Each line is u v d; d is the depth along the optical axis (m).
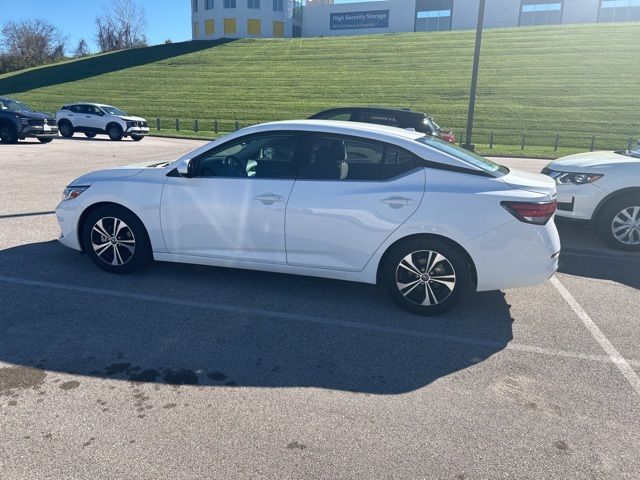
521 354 3.61
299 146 4.34
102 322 3.92
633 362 3.53
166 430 2.67
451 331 3.96
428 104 34.84
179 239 4.64
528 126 29.31
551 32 50.22
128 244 4.84
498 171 4.28
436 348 3.67
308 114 33.81
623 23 51.34
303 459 2.48
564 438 2.68
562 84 36.38
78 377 3.16
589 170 6.44
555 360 3.54
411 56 47.75
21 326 3.81
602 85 35.34
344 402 2.97
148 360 3.39
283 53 53.31
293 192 4.26
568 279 5.28
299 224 4.25
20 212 7.47
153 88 44.00
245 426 2.72
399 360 3.49
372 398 3.02
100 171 5.05
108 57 58.53
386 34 58.31
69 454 2.47
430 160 4.09
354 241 4.16
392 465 2.45
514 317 4.25
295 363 3.41
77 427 2.67
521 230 3.91
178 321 3.98
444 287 4.10
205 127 31.88
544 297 4.73
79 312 4.08
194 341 3.67
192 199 4.52
